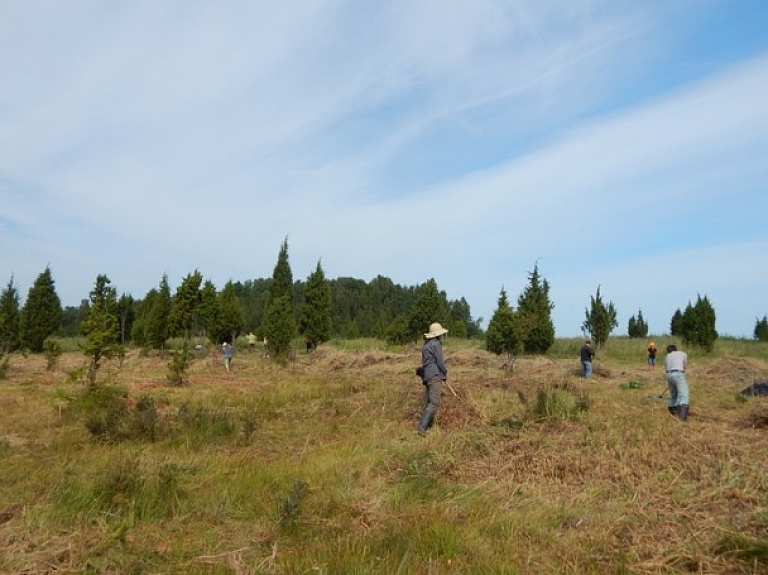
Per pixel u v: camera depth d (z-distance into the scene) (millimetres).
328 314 33875
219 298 36250
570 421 8781
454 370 19812
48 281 31281
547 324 28406
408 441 8273
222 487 6176
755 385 14000
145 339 32000
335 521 5312
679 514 5234
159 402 12688
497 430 8430
